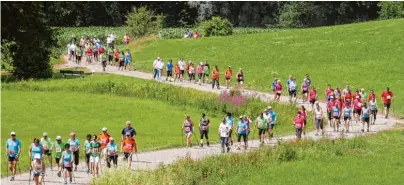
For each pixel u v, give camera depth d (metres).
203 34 192.00
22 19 132.88
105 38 199.00
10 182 60.62
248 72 133.25
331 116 90.69
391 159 71.56
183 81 122.94
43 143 63.69
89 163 64.50
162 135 85.19
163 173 60.25
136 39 183.50
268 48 152.62
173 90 109.44
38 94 107.94
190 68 122.62
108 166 63.97
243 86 119.81
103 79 122.12
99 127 87.75
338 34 160.00
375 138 82.44
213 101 102.44
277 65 138.38
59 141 63.22
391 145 79.50
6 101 101.00
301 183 60.66
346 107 87.19
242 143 81.12
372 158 72.38
